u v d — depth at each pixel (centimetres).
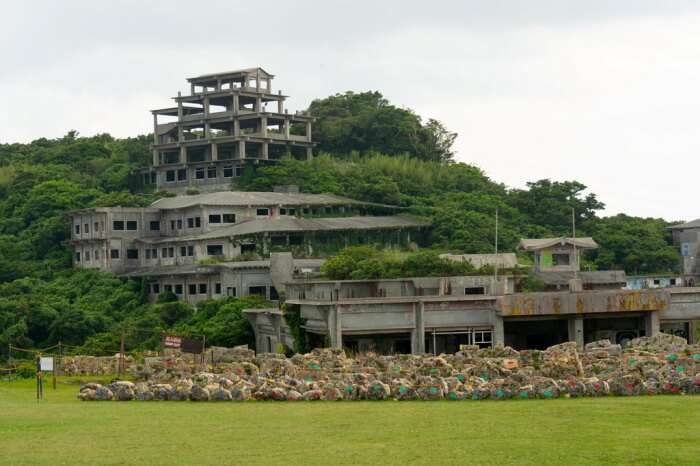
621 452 4116
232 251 14525
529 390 6069
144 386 6366
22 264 16388
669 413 5191
